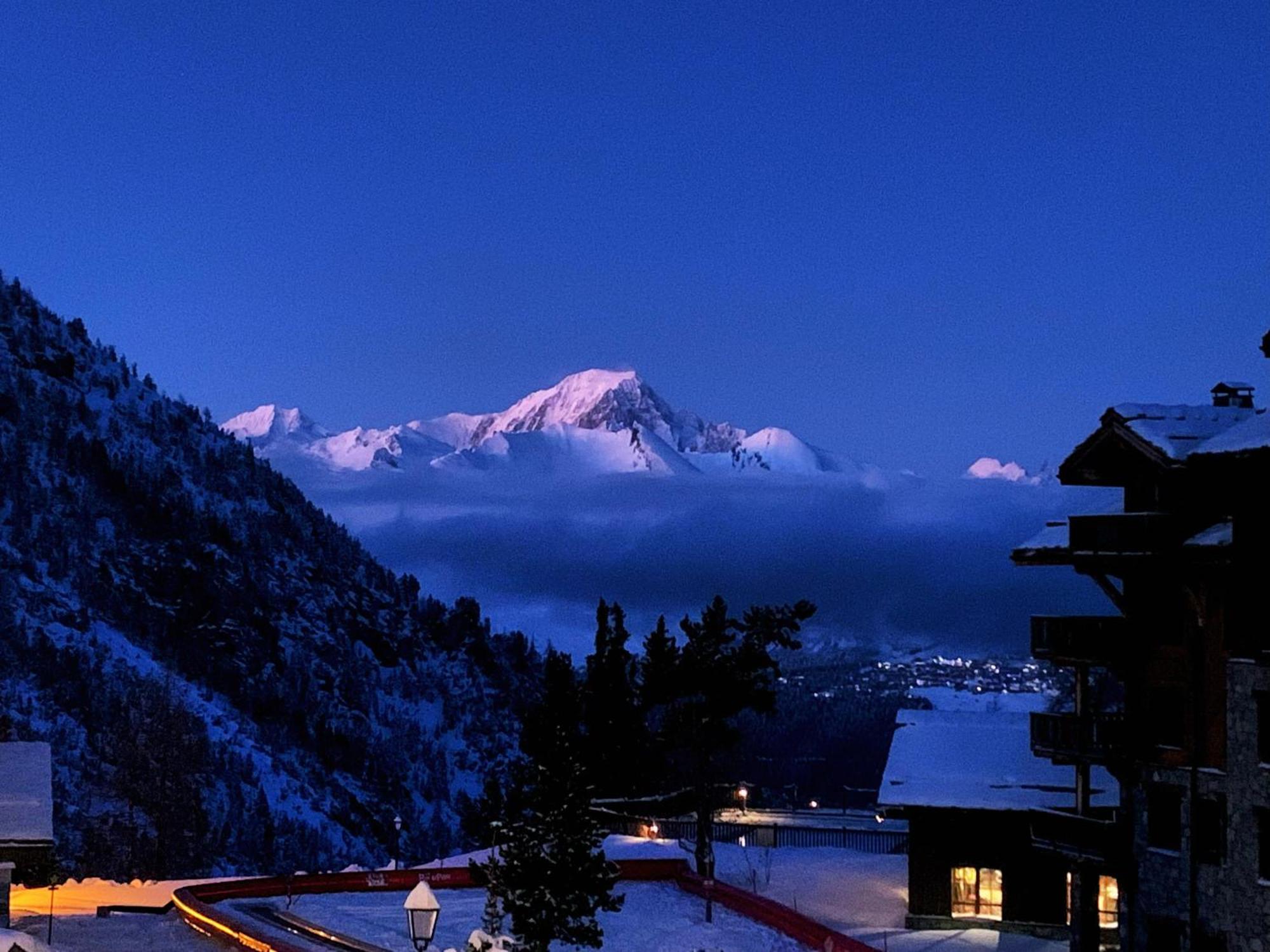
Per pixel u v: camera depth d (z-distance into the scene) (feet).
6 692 643.45
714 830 278.87
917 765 196.13
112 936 188.03
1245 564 141.59
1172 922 150.20
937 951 176.14
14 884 238.48
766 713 229.04
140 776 498.69
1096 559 156.46
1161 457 151.43
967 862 188.24
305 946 174.40
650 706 231.30
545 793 145.89
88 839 455.63
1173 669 153.07
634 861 222.89
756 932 189.16
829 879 223.71
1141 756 155.53
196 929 192.95
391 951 173.58
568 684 233.35
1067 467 165.99
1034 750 167.84
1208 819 147.13
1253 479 141.38
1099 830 159.12
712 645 226.38
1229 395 164.04
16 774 162.30
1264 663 139.54
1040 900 183.62
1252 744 141.08
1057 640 162.61
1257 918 139.74
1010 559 169.78
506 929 184.44
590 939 145.69
